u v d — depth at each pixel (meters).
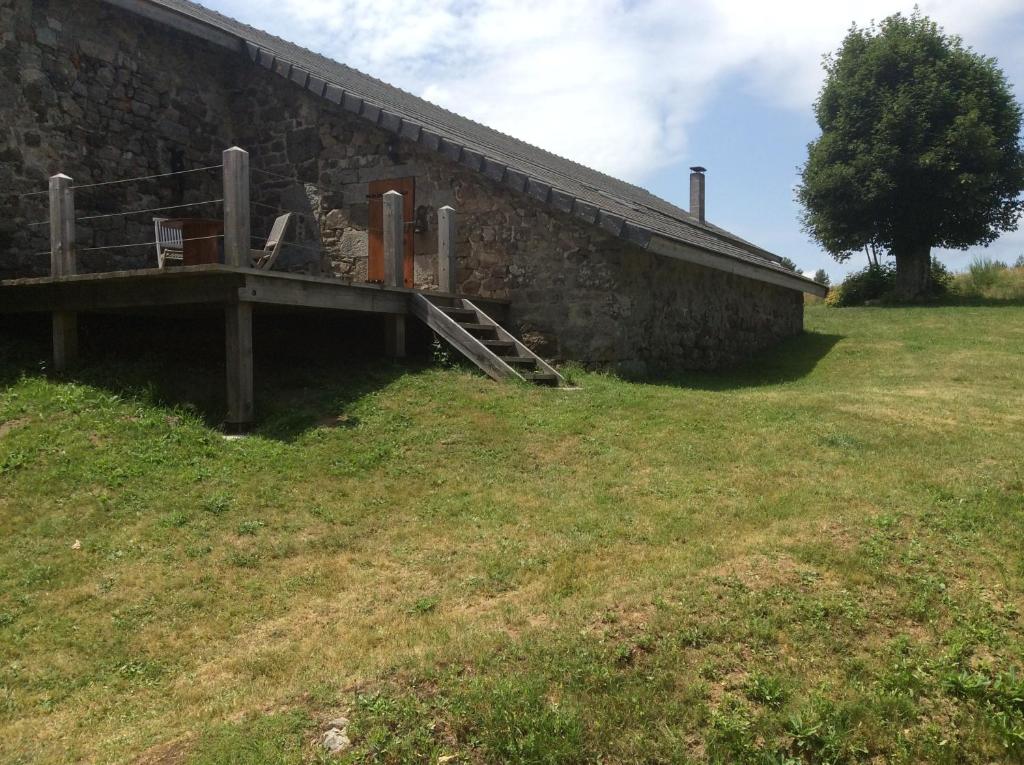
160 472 5.96
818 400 8.29
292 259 11.77
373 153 11.25
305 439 6.68
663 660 3.53
